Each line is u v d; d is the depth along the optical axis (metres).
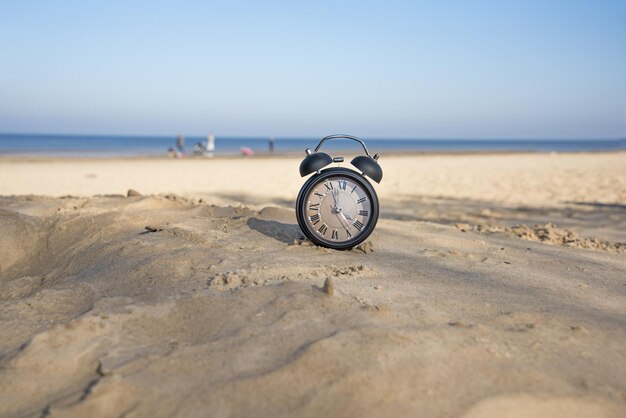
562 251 0.89
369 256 0.70
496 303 0.54
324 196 0.70
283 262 0.63
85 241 0.79
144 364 0.39
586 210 2.15
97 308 0.50
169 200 1.02
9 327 0.48
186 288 0.55
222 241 0.72
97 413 0.34
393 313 0.47
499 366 0.39
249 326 0.44
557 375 0.39
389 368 0.38
